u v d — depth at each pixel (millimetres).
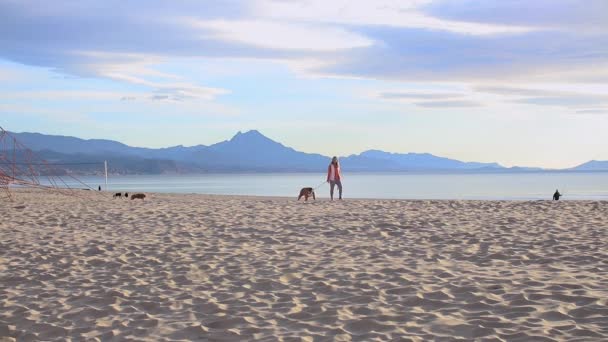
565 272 7359
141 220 13961
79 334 5602
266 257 9039
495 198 46062
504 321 5387
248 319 5812
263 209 16766
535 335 4949
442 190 69062
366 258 8836
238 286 7246
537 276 7148
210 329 5586
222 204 19250
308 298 6570
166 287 7301
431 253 9078
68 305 6625
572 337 4891
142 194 23719
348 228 11961
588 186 83312
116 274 8133
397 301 6293
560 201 18203
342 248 9758
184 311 6238
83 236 11531
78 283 7652
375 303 6234
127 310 6332
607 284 6578
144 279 7773
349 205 18188
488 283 6848
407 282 7086
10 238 11398
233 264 8531
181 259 8992
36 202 21266
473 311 5805
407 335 5148
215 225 12797
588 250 8805
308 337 5207
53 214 15633
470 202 18547
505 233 10758
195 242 10555
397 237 10789
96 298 6848
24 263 8984
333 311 5977
